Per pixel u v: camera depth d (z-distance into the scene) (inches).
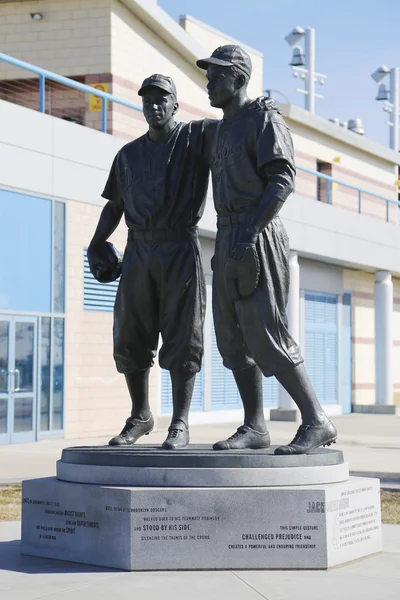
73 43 1144.8
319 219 1317.7
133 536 314.0
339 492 322.7
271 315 339.0
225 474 318.3
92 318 954.1
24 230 880.9
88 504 325.7
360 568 319.9
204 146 365.7
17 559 335.9
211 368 1234.6
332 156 1625.2
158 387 1123.9
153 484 320.8
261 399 358.3
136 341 372.5
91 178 944.9
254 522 314.3
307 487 318.7
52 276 911.0
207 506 314.0
